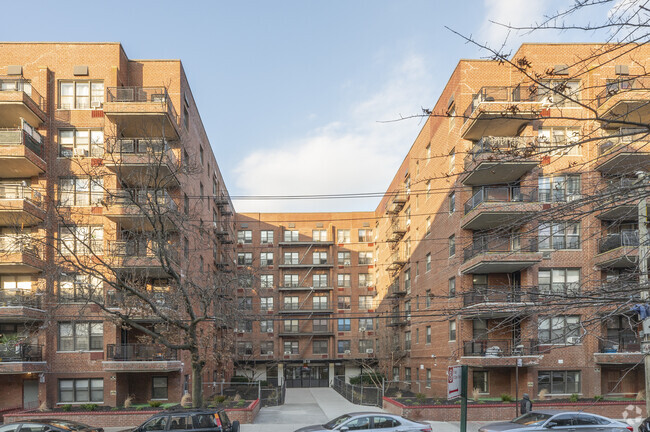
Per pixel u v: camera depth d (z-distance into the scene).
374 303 56.03
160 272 26.66
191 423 15.48
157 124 27.00
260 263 56.72
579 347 26.80
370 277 57.09
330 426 16.25
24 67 27.97
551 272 26.77
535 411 16.95
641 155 7.30
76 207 26.88
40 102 27.50
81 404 25.97
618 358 26.05
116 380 26.52
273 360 53.31
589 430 15.92
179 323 19.53
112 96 26.34
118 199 25.77
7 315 24.73
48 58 28.14
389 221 49.78
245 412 23.77
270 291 55.34
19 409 25.30
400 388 41.28
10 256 24.53
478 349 26.86
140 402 27.72
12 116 26.80
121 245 24.03
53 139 27.69
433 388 32.50
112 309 25.09
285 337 54.66
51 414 22.73
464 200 28.22
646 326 12.66
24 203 25.11
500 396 26.89
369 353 54.31
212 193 41.84
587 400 25.23
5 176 27.42
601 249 26.44
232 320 27.91
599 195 5.73
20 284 27.09
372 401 30.77
